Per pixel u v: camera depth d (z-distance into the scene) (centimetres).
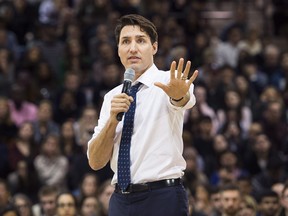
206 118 3453
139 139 1357
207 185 2902
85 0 4544
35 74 4009
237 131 3512
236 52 4331
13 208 2475
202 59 4184
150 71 1396
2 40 4191
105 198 2564
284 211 2258
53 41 4238
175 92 1320
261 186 3095
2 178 3269
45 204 2652
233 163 3216
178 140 1370
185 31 4578
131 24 1391
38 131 3491
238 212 2409
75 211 2555
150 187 1343
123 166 1357
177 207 1342
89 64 4169
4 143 3403
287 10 4841
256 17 4797
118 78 3875
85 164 3167
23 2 4522
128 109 1372
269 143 3369
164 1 4656
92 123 3350
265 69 4172
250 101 3788
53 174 3206
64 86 3831
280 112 3638
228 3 4881
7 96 3844
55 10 4569
